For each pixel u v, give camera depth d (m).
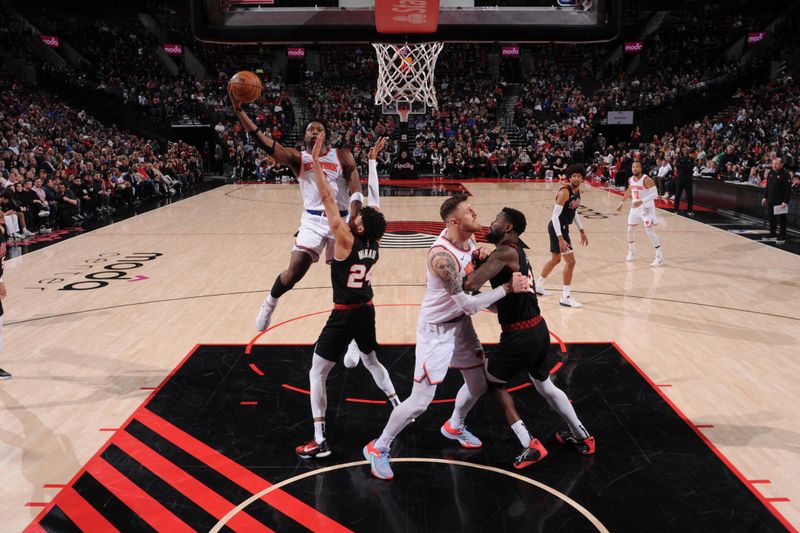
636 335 6.79
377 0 3.89
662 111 27.39
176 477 4.10
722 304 7.90
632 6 32.03
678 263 10.15
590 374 5.77
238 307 7.86
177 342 6.61
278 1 3.93
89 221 14.71
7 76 25.83
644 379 5.65
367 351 4.54
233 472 4.17
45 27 30.66
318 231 4.81
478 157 25.34
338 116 28.09
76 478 4.07
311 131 4.71
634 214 10.05
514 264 4.07
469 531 3.53
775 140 21.11
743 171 16.94
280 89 29.81
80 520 3.63
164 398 5.29
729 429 4.73
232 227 13.80
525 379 5.66
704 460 4.29
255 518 3.66
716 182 15.95
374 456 4.04
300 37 3.98
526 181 24.14
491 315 7.55
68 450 4.43
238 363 6.05
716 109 27.42
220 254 10.98
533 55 32.00
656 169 20.09
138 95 27.84
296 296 8.34
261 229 13.55
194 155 23.98
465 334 4.27
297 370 5.88
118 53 31.06
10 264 10.18
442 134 27.17
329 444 4.54
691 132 24.55
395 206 16.84
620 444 4.52
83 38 31.12
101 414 4.99
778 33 28.52
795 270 9.61
